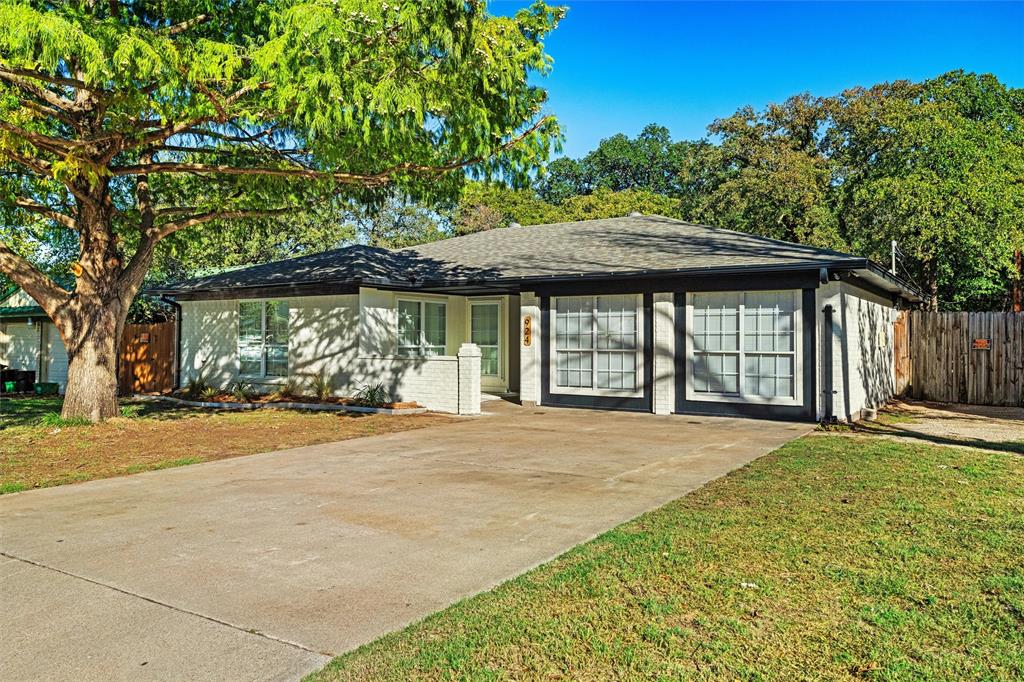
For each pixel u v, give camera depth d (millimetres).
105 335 12023
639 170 52969
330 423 12016
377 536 5195
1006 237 24031
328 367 15359
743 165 34219
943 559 4449
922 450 8672
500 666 3100
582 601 3812
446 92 8047
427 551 4812
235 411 14172
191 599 3963
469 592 4031
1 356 23812
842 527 5199
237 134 11172
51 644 3391
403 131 8055
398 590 4078
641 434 10414
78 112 10445
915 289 15445
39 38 6586
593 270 13125
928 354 16000
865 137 29234
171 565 4559
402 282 15117
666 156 52438
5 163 9703
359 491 6746
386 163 10922
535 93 9781
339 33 6902
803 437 9938
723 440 9750
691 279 12547
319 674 3055
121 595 4031
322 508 6074
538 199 50531
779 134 33562
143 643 3396
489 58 7898
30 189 13133
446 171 10664
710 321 12508
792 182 30141
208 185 14008
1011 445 9086
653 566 4348
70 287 21531
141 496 6617
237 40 10961
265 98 8219
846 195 30250
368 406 13773
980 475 7082
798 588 3975
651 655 3188
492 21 8062
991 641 3289
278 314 16359
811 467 7594
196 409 14688
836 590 3943
